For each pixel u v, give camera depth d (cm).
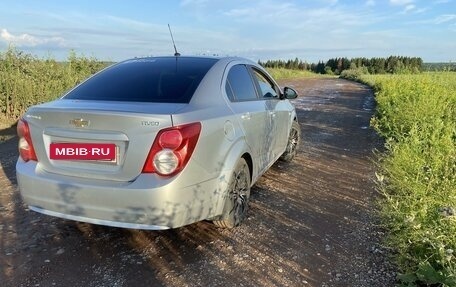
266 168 482
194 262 324
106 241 358
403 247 323
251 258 331
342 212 428
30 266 315
